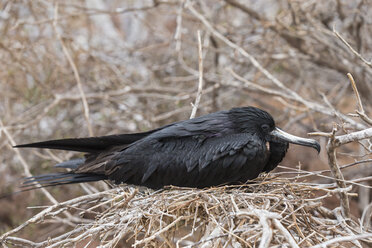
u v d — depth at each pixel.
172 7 15.28
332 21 13.36
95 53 15.18
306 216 7.00
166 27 17.47
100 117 14.61
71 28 15.04
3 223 12.58
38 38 13.27
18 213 12.59
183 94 12.92
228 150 8.02
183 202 6.96
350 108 14.34
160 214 6.85
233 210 6.52
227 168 8.04
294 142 8.28
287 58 13.27
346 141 6.67
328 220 7.19
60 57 14.71
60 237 7.52
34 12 13.16
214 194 7.46
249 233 6.18
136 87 13.23
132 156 8.41
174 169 8.23
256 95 16.06
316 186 7.62
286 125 12.88
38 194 12.69
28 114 13.07
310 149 12.91
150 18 17.41
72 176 8.69
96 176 8.70
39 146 8.45
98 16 16.80
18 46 13.37
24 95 13.52
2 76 12.91
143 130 13.02
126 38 17.42
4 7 13.05
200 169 8.08
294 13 11.88
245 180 8.14
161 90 13.30
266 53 13.12
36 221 7.80
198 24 12.88
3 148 13.13
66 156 13.07
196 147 8.22
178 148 8.28
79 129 14.01
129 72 14.94
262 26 13.40
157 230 6.80
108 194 8.13
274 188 7.82
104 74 14.25
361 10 11.97
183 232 9.30
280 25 12.22
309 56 13.13
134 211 7.09
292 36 12.77
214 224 6.66
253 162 8.03
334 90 13.65
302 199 6.81
